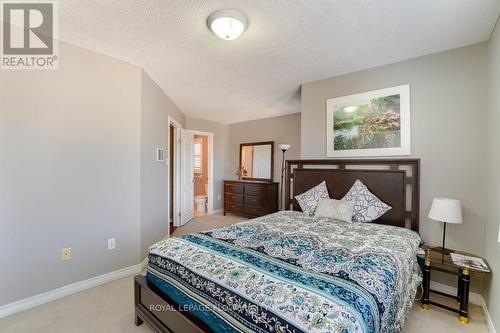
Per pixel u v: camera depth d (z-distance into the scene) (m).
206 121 5.71
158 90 3.36
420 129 2.47
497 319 1.69
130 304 2.12
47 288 2.14
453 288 2.29
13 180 1.98
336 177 2.96
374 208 2.58
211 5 1.70
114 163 2.57
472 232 2.20
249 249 1.65
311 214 2.89
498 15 1.79
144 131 2.92
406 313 1.63
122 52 2.42
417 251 2.08
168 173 3.83
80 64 2.31
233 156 6.14
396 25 1.94
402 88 2.56
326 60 2.58
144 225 2.94
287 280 1.20
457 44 2.24
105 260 2.51
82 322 1.86
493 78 1.94
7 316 1.93
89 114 2.38
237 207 5.48
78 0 1.65
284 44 2.24
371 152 2.76
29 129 2.05
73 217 2.29
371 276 1.30
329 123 3.06
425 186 2.45
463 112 2.26
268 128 5.44
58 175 2.20
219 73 2.95
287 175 3.43
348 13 1.78
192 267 1.44
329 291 1.11
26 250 2.04
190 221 5.12
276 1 1.66
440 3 1.67
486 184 2.11
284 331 0.95
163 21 1.89
